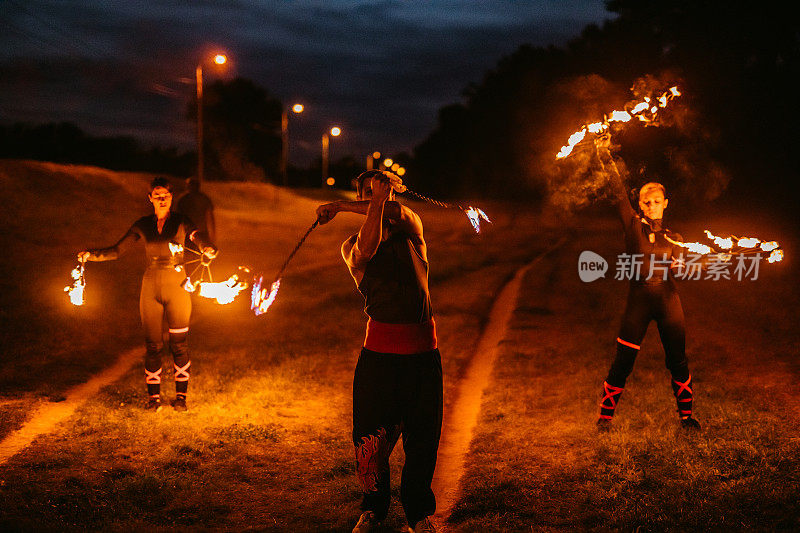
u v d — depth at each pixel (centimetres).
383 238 394
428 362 391
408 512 388
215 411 622
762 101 2730
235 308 1145
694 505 429
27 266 1380
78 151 5009
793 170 2709
